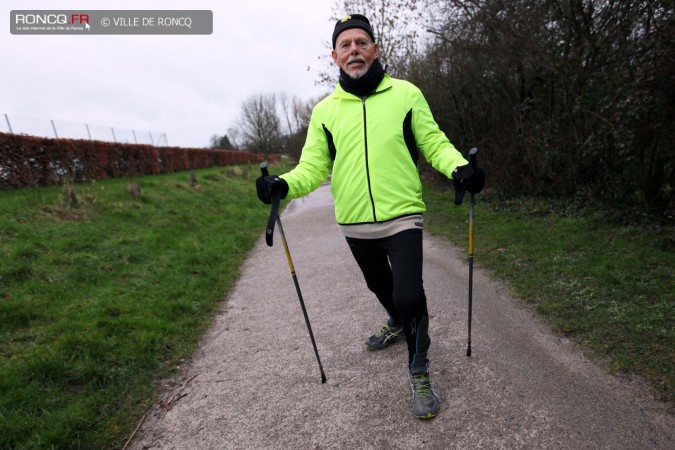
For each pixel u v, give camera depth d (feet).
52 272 13.78
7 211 18.43
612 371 7.27
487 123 27.02
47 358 8.63
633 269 11.30
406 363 8.27
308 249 19.67
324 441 6.47
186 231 22.21
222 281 15.29
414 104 6.80
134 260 16.31
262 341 10.21
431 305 11.02
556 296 10.57
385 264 7.77
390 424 6.64
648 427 5.95
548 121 20.92
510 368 7.73
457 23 25.08
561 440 5.90
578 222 17.03
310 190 7.45
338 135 6.95
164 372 8.96
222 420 7.27
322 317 11.24
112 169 36.50
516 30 20.53
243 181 53.36
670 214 15.07
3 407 7.25
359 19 6.70
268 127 148.87
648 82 13.47
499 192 25.67
